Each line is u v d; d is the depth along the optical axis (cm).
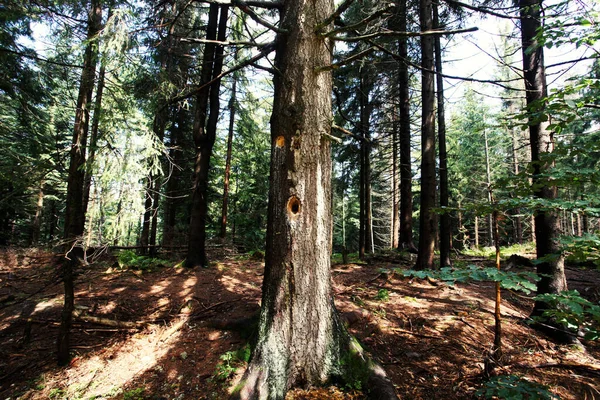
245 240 1455
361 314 444
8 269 805
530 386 223
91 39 437
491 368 314
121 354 388
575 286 634
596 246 211
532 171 276
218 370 330
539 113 258
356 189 1631
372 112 1221
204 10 837
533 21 441
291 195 319
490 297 554
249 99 1238
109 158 398
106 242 378
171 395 311
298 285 312
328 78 344
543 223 432
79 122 427
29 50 568
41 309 505
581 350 371
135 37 493
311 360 308
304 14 336
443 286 603
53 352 401
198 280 645
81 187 453
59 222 1162
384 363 344
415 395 294
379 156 1495
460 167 1819
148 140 460
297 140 322
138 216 408
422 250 682
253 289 597
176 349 385
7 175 476
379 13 271
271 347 304
